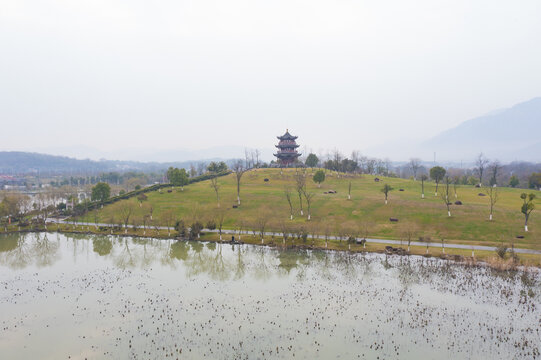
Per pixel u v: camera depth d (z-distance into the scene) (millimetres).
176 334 44562
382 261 73625
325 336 44062
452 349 41188
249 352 40406
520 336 43875
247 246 87500
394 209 107562
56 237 101188
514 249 75688
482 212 98250
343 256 77875
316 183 156500
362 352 40562
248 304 53531
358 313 50281
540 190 144375
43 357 39812
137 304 53656
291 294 57469
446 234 87875
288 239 90125
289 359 39125
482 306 52188
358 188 145750
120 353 40438
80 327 46562
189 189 153625
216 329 45781
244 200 128000
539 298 54719
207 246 88875
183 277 66500
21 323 47781
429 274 65250
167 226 107312
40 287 61094
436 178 132375
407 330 45531
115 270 70938
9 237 101688
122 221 114500
